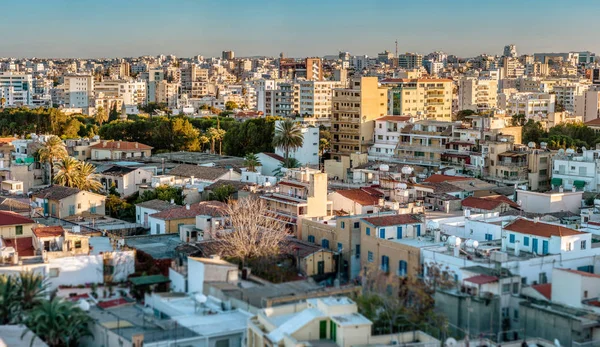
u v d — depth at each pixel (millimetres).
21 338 90938
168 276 117938
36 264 112812
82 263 114688
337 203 175000
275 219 159250
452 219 154500
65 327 94000
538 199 186750
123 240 141125
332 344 85938
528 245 126500
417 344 87750
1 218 139375
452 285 108125
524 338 97125
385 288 105938
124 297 111625
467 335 93375
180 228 152875
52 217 176500
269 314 93250
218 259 118125
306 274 132000
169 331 93875
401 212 159000
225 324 96188
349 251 139500
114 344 93125
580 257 122500
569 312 98250
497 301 102688
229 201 168750
